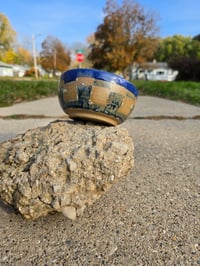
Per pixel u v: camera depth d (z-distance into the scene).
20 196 0.26
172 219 0.29
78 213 0.27
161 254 0.24
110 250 0.24
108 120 0.31
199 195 0.35
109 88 0.30
